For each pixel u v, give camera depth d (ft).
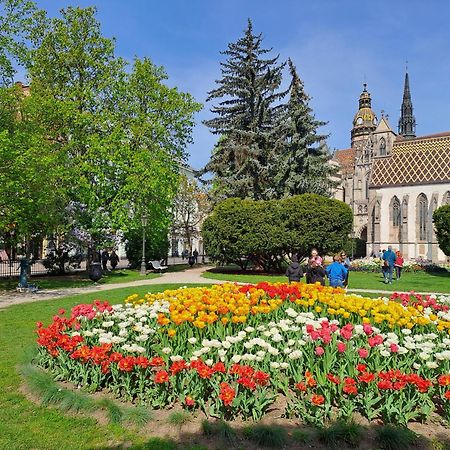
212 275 89.81
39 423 17.70
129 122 101.81
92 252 94.17
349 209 93.15
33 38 91.97
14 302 51.11
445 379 17.26
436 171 198.80
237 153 109.50
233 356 20.38
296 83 114.01
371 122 313.32
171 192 106.01
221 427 16.24
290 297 30.19
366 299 27.84
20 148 60.39
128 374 19.19
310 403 17.16
